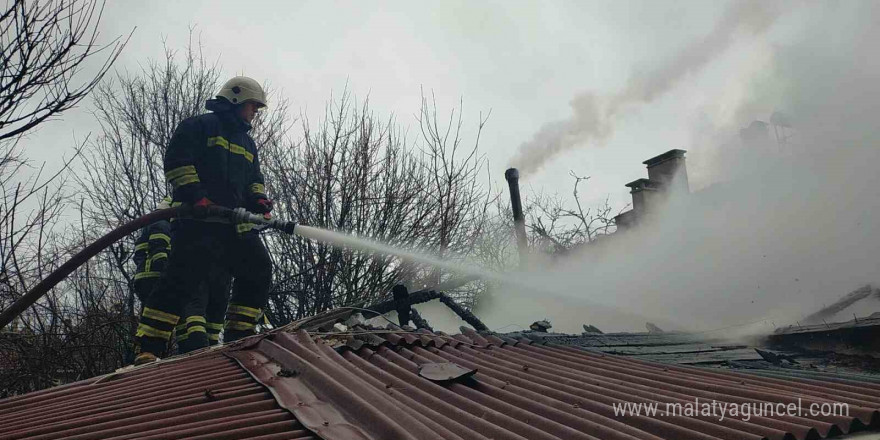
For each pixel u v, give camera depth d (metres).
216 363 3.37
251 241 4.98
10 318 4.07
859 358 5.81
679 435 2.32
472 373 3.08
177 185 4.64
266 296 5.14
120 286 9.93
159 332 4.57
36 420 2.61
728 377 3.35
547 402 2.73
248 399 2.59
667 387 3.08
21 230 5.41
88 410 2.65
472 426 2.39
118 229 4.36
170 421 2.34
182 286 4.67
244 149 5.15
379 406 2.37
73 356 7.99
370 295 8.61
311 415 2.31
